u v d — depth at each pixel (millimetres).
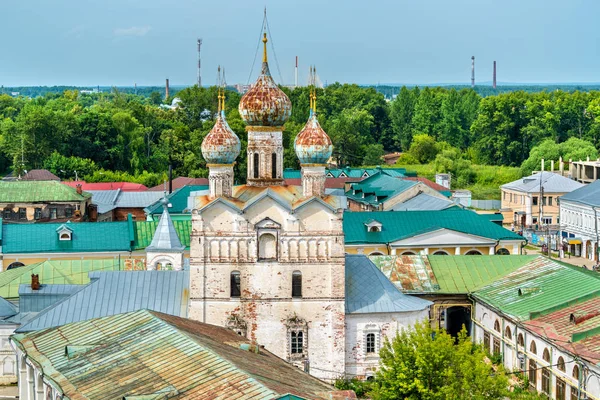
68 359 72250
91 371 68125
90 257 132625
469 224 140000
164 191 185500
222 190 94125
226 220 92500
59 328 81625
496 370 97438
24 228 134500
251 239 92562
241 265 92875
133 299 95188
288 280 93000
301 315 93438
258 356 73000
